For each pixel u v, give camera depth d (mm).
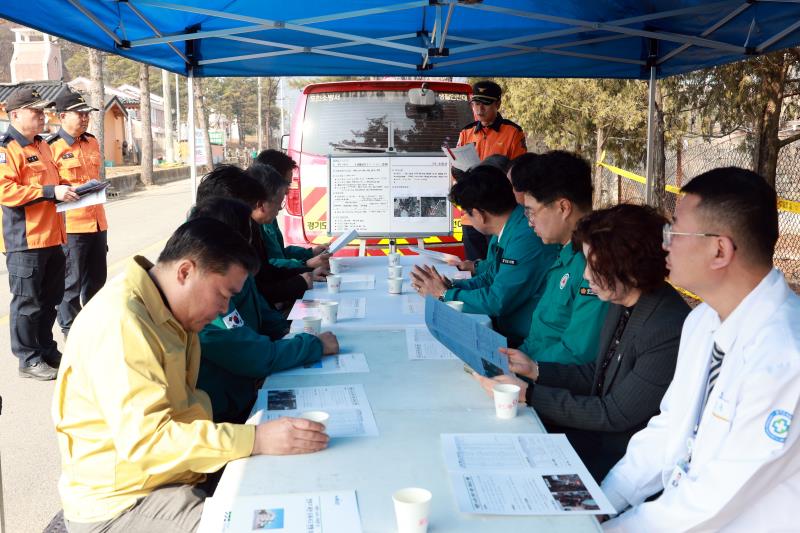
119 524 2252
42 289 5898
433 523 1783
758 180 1883
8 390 5668
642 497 2266
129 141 51906
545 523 1784
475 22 6074
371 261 5887
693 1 5180
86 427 2281
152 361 2234
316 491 1947
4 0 4562
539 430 2367
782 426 1729
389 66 7062
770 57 7516
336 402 2619
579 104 11555
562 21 5148
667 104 9734
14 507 3857
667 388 2441
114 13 5223
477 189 4191
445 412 2523
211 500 1905
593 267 2490
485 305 3955
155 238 14781
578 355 2902
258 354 2924
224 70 6910
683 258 1931
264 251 4766
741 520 1845
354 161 6836
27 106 5734
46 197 5699
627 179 12078
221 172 4047
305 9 5645
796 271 8344
